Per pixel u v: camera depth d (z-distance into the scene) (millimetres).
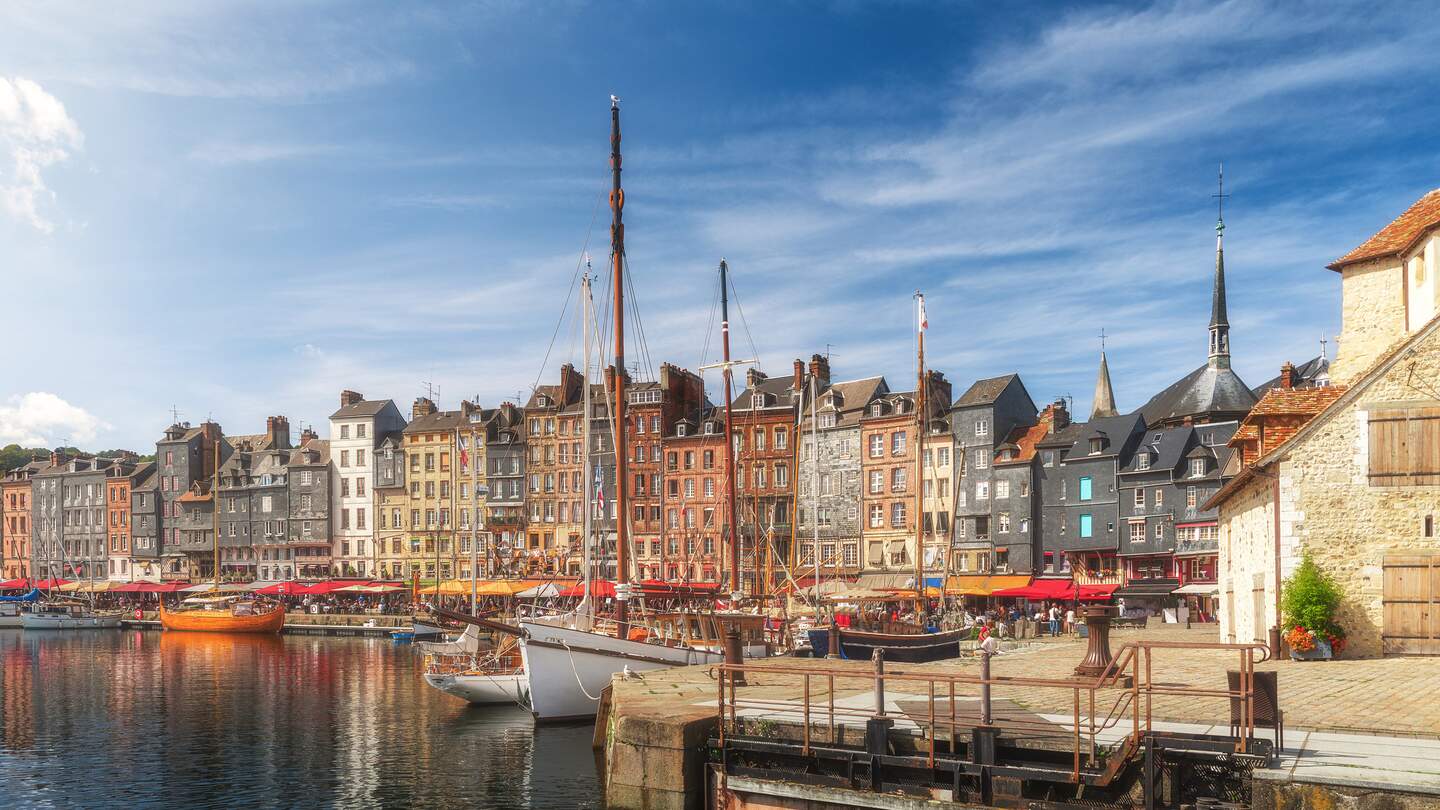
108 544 127812
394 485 107188
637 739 18000
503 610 77438
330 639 78625
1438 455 24250
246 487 115750
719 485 90438
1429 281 27797
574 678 32969
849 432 86188
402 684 47438
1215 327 81562
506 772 26688
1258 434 30047
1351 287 30938
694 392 98938
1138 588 67812
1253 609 28828
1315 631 24438
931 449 82500
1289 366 48469
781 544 87250
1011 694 19984
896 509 83188
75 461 133500
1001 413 81062
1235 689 13977
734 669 17109
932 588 69688
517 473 100688
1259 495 27562
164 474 124125
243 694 44094
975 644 45688
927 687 21844
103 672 53844
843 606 57094
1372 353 30344
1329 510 24984
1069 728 15312
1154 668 24766
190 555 120625
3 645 74312
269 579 112875
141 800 24922
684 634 38781
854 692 21078
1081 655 32594
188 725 35750
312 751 30484
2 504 138750
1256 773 12500
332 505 110500
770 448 89312
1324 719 16062
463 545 102250
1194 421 76750
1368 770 12594
